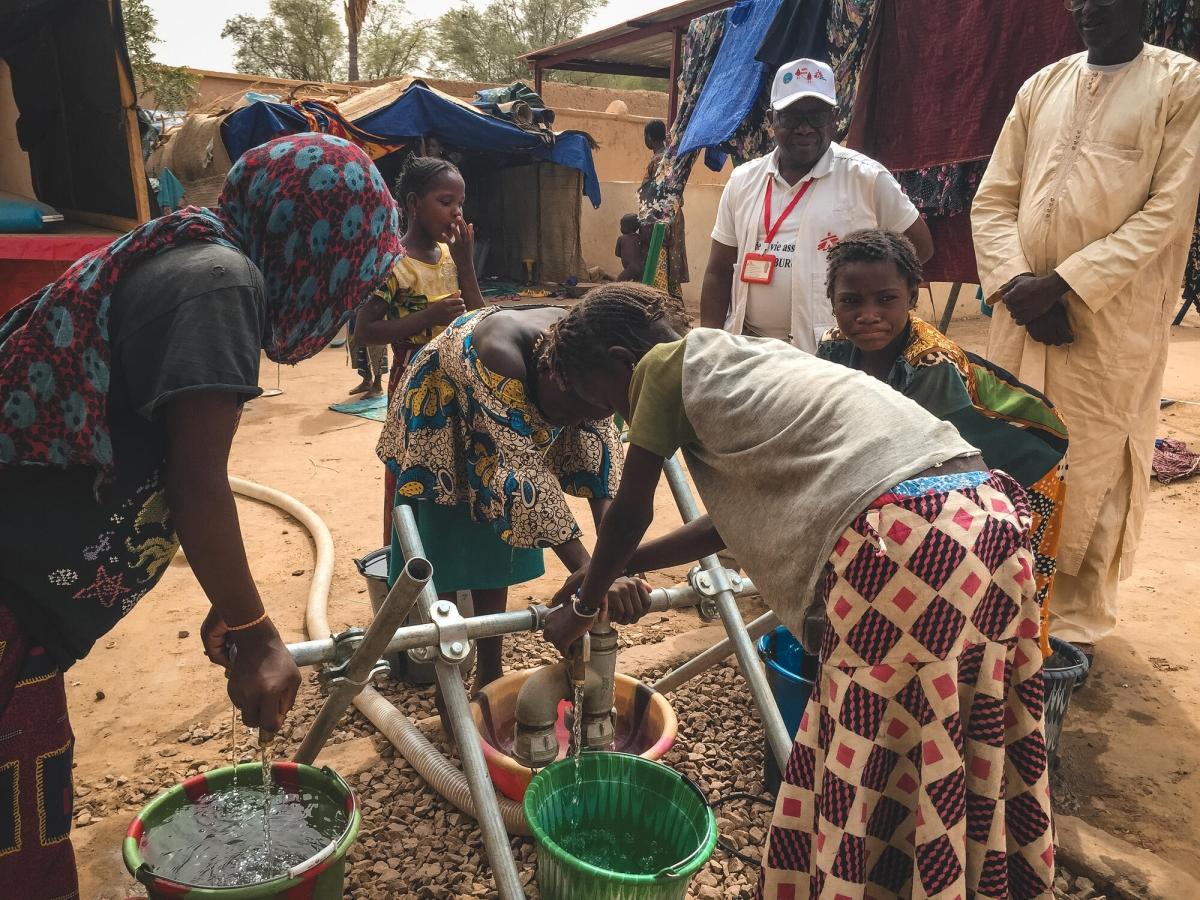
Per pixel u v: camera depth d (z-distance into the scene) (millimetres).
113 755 2787
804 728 1603
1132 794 2717
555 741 2189
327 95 14148
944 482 1468
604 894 1714
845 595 1465
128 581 1500
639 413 1725
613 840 2064
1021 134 3410
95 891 2209
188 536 1376
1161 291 3182
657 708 2357
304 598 3895
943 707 1425
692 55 6191
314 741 2018
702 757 2809
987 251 3373
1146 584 4176
